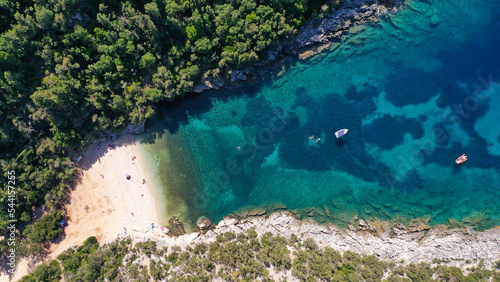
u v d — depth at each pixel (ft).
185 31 143.95
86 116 152.25
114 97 150.10
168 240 163.22
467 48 162.81
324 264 145.69
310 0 155.74
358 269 148.56
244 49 149.48
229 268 147.33
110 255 155.22
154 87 156.76
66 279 147.74
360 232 163.73
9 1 126.00
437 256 153.48
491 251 150.82
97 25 140.56
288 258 147.13
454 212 161.07
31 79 140.56
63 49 139.33
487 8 161.89
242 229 164.04
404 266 151.74
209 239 162.71
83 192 165.07
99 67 142.00
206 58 152.87
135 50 147.02
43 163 153.69
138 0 141.18
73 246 160.66
